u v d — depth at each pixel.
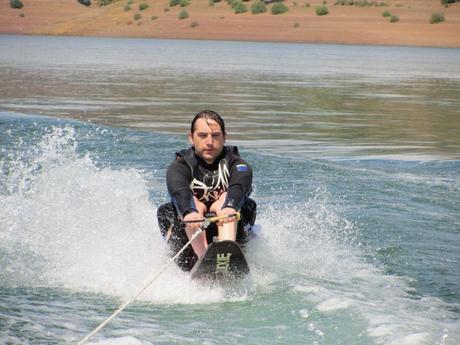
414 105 28.09
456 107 27.64
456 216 10.67
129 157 14.77
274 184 12.55
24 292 7.13
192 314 6.59
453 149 17.72
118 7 137.50
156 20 123.31
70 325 6.19
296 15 121.12
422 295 7.19
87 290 7.29
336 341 5.86
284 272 7.95
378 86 36.53
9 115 21.12
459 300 7.04
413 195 11.99
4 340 5.74
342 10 124.69
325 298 7.00
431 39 100.44
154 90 31.80
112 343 5.70
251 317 6.49
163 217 8.37
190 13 126.94
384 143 18.52
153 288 7.33
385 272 8.02
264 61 57.16
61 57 57.16
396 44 96.75
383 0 133.50
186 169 8.05
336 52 75.94
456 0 128.62
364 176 13.50
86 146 15.86
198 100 28.11
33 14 134.38
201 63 53.19
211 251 7.12
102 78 37.56
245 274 7.42
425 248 9.01
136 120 21.56
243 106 26.48
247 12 125.12
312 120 23.02
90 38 107.06
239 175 7.96
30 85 32.28
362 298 7.04
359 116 24.33
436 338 5.86
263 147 17.44
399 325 6.16
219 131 8.02
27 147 15.51
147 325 6.24
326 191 12.09
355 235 9.54
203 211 7.97
